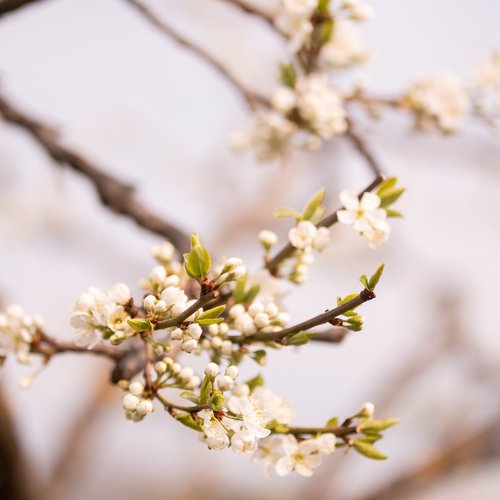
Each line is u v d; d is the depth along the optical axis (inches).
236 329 114.2
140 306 110.6
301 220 125.7
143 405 101.3
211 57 198.5
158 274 107.9
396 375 482.6
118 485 506.3
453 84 219.9
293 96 204.2
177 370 106.1
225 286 122.6
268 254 131.0
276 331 111.6
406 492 392.5
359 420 111.9
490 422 385.7
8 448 201.5
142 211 175.6
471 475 420.8
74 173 187.9
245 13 198.4
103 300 105.2
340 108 201.6
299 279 129.7
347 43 213.9
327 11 187.8
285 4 186.5
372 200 115.3
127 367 118.4
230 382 97.4
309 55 201.8
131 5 190.5
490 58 223.6
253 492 516.7
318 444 110.0
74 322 105.7
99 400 439.2
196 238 99.0
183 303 100.0
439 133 223.0
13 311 123.8
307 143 210.2
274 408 113.2
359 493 424.5
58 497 410.3
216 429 97.9
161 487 521.3
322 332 133.6
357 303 101.0
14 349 123.8
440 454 393.7
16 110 196.1
